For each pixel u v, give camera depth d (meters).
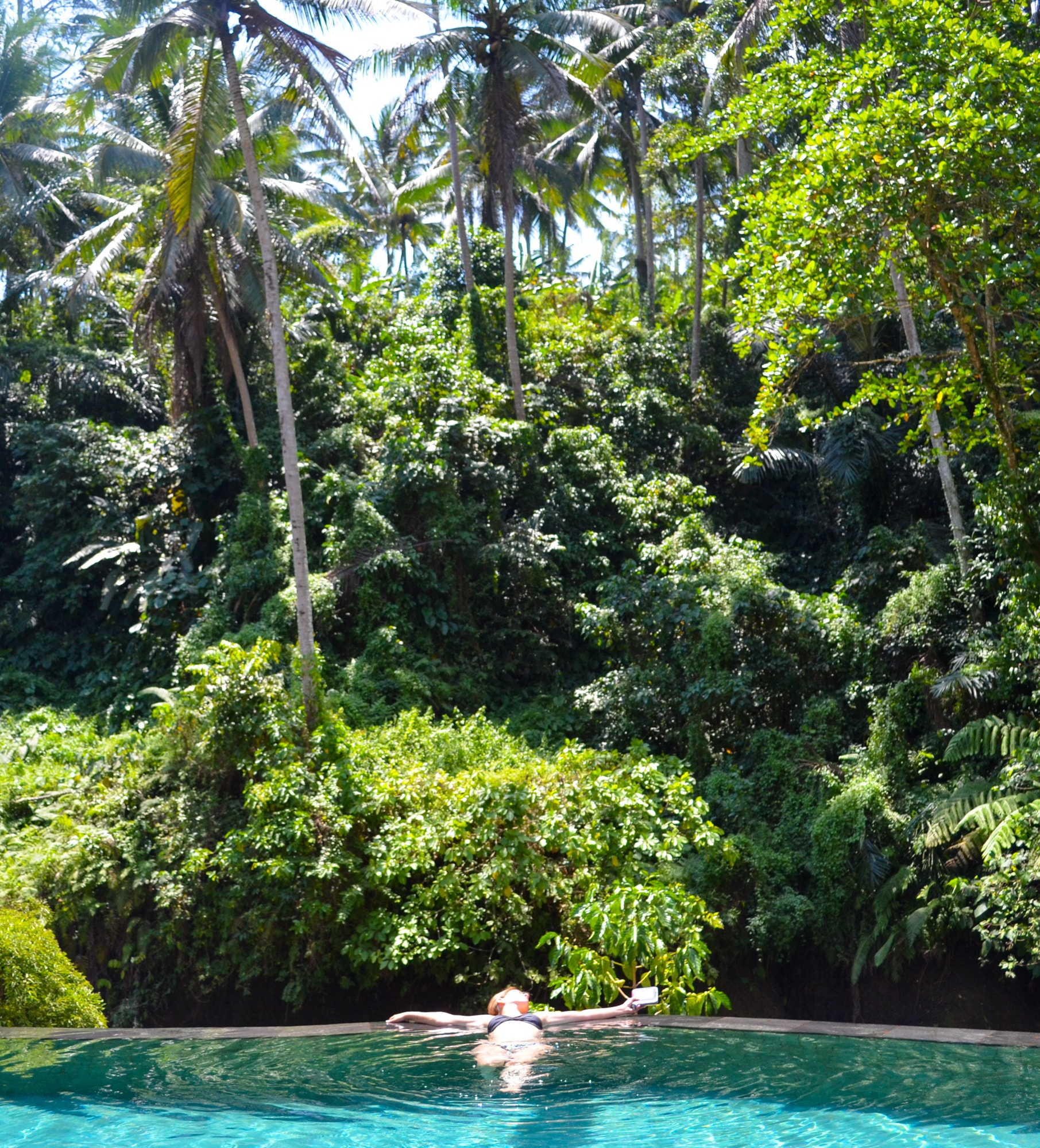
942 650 13.80
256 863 11.52
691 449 21.30
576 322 24.67
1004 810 11.05
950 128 8.24
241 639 16.11
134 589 18.89
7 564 21.64
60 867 12.66
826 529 19.84
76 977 9.71
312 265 20.41
